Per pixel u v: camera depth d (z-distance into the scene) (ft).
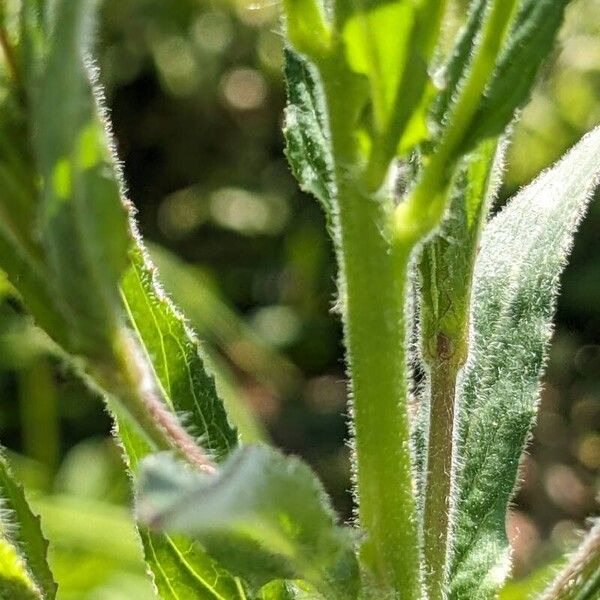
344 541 0.47
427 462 0.56
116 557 1.25
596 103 2.20
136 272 0.56
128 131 2.68
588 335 2.31
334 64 0.46
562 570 0.59
